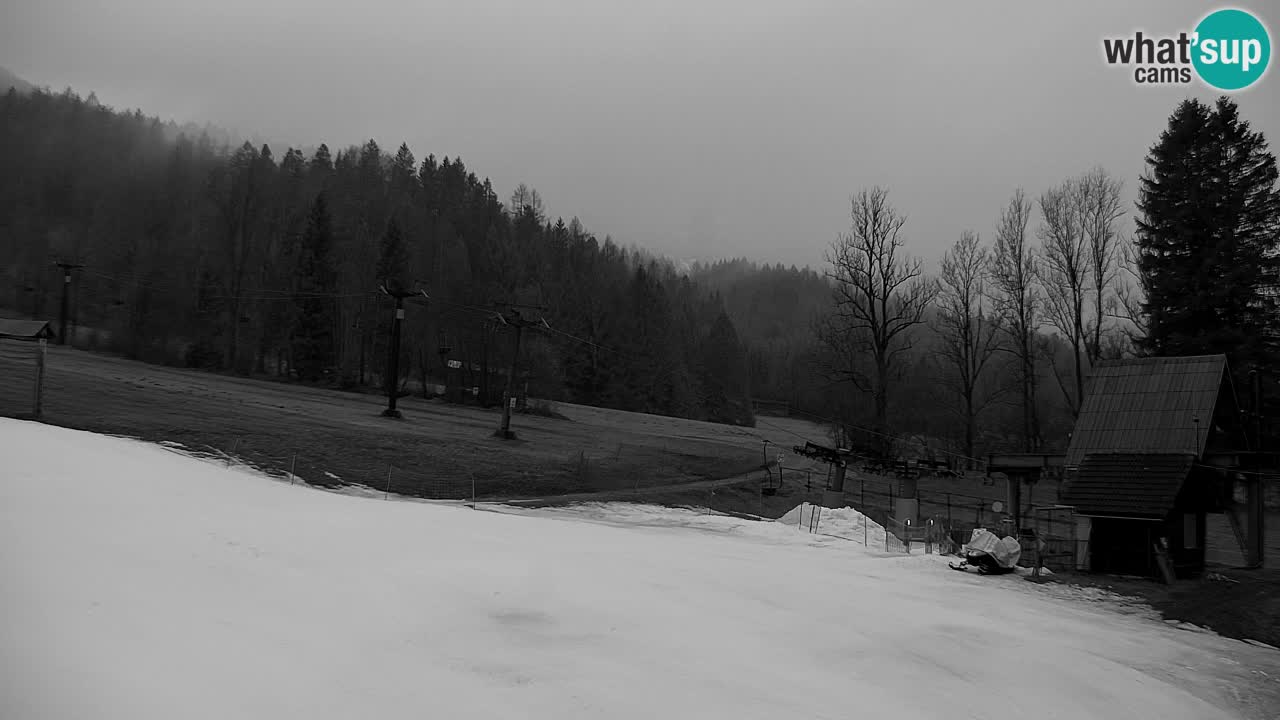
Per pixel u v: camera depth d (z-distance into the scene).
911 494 46.38
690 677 12.37
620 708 10.80
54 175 132.88
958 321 71.69
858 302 65.38
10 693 8.33
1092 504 28.34
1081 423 32.78
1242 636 20.50
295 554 16.77
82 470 21.75
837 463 46.91
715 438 77.69
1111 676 15.62
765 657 13.82
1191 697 15.12
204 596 12.67
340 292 91.38
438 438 50.31
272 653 10.88
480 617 14.25
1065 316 63.62
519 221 140.12
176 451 36.53
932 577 25.55
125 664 9.57
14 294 106.25
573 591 16.97
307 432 44.34
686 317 145.38
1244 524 45.59
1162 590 25.48
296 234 106.25
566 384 104.62
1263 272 50.03
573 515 36.31
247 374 88.75
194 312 97.19
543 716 10.24
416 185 148.38
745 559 25.12
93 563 13.09
